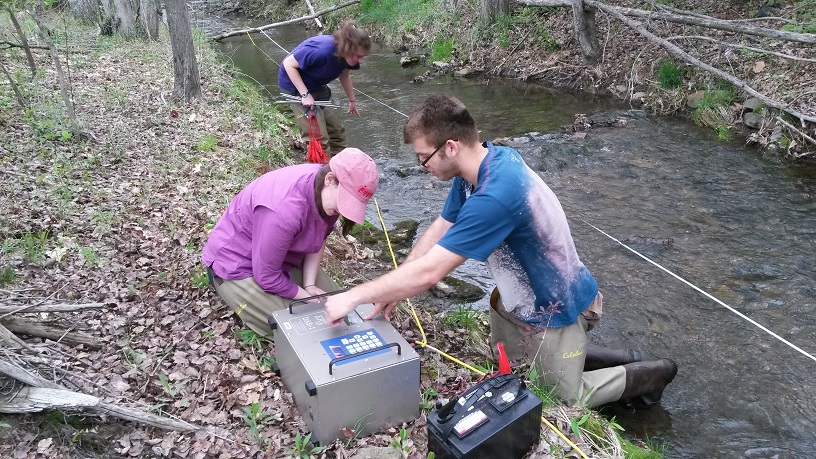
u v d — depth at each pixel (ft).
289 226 9.84
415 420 9.29
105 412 8.68
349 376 8.32
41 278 11.94
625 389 10.96
